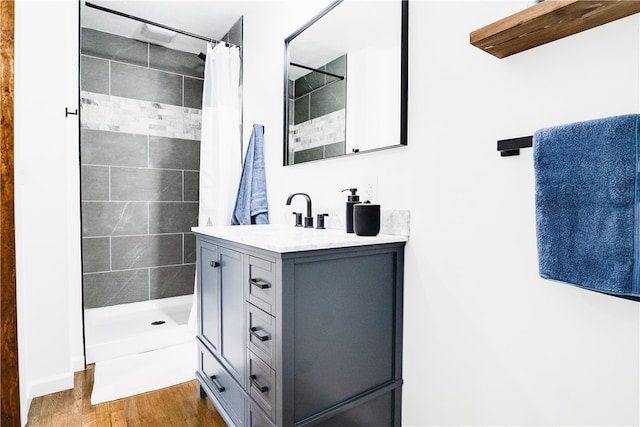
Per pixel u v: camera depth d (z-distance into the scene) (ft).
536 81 3.17
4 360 4.16
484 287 3.61
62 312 6.07
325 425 3.89
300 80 6.23
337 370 3.95
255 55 7.93
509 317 3.42
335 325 3.92
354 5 5.08
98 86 9.37
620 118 2.38
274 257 3.59
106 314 9.50
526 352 3.31
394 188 4.56
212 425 5.08
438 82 4.00
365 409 4.25
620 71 2.69
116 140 9.64
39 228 5.85
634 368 2.68
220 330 5.08
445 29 3.92
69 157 6.73
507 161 3.38
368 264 4.17
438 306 4.06
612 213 2.42
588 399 2.93
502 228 3.44
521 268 3.31
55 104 5.95
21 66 5.41
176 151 10.49
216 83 8.43
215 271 5.24
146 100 10.02
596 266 2.50
